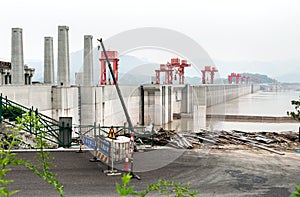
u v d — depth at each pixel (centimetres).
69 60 3250
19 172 1038
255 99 15238
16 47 2777
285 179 1064
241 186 980
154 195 866
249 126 6222
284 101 14212
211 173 1114
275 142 1880
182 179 1028
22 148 1324
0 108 1402
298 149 1659
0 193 220
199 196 880
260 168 1205
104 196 850
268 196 895
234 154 1453
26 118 295
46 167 300
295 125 6444
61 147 1468
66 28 3169
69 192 875
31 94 2741
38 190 879
